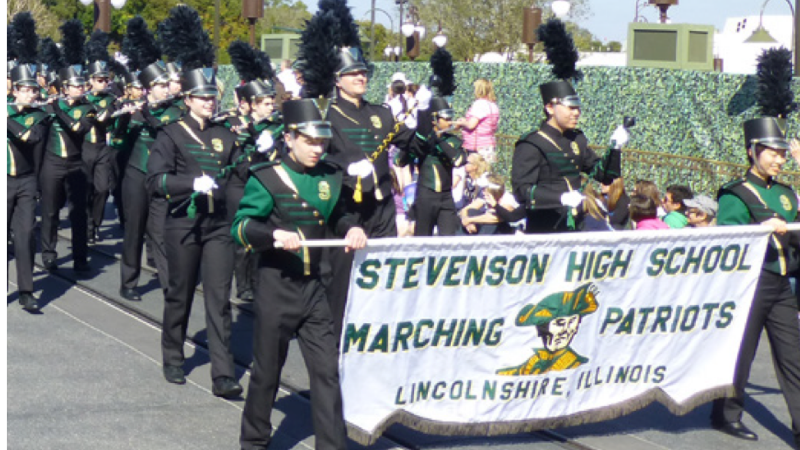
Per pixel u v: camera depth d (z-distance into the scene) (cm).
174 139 806
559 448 700
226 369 782
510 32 3784
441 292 643
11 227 1030
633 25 1590
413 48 2730
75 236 1176
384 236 819
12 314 995
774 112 798
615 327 686
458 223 1109
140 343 917
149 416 738
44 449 670
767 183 727
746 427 737
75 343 909
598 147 1597
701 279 697
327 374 632
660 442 717
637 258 680
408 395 649
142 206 1056
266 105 962
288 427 726
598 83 1612
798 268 723
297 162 643
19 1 4031
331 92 832
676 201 1057
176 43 1016
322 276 849
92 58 1709
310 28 814
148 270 1203
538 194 816
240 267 1075
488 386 665
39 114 1004
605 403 695
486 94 1429
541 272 661
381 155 818
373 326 634
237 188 945
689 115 1470
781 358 713
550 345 672
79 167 1177
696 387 712
